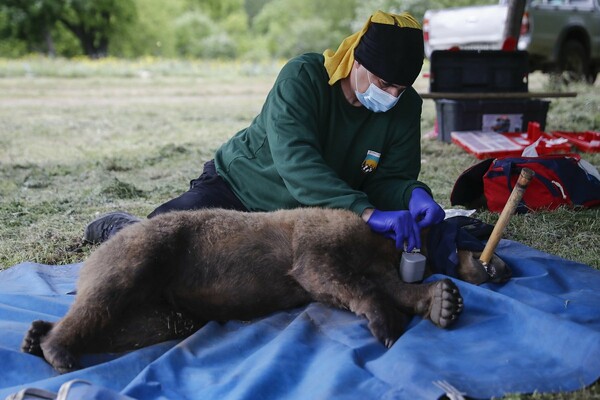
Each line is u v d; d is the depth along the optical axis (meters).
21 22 49.53
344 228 3.96
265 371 3.24
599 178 6.27
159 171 8.74
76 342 3.50
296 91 4.41
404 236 3.97
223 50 55.38
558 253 5.15
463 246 4.32
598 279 4.37
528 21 15.99
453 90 9.94
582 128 10.69
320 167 4.24
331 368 3.27
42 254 5.45
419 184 4.55
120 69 27.05
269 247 3.96
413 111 4.72
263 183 4.74
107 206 6.93
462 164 8.24
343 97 4.55
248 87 22.16
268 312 4.05
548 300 3.93
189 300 3.91
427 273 4.24
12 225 6.32
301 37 58.41
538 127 8.78
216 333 3.82
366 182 4.80
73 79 24.41
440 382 3.10
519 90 9.99
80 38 53.84
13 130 12.61
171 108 16.28
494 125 9.54
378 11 4.22
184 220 3.96
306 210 4.14
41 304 4.17
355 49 4.27
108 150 10.38
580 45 16.77
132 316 3.73
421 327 3.63
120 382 3.34
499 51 9.91
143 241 3.75
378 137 4.65
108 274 3.62
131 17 54.47
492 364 3.32
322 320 3.79
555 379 3.18
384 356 3.36
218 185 4.92
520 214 5.98
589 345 3.30
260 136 4.77
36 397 2.91
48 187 7.96
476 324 3.71
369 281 3.81
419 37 4.21
